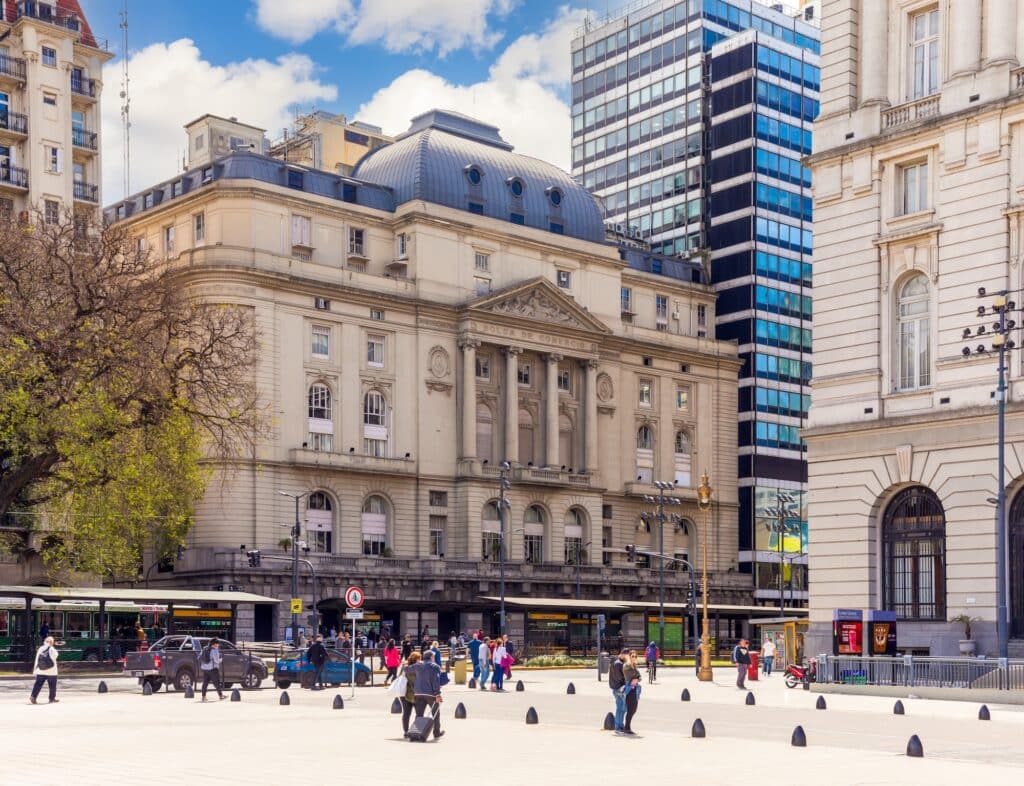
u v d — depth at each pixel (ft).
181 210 314.96
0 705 131.64
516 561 330.75
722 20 431.43
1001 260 161.68
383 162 344.28
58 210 267.59
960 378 164.25
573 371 357.41
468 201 338.75
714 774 75.10
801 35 455.22
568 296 348.79
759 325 399.44
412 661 96.68
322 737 96.89
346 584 300.81
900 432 169.78
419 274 325.01
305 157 372.99
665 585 361.51
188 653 159.22
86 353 161.07
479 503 328.29
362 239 325.83
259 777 72.59
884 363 173.78
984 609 159.43
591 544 350.43
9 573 246.68
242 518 290.56
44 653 133.08
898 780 72.59
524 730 104.22
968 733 104.32
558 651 288.30
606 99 457.68
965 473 162.81
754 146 403.34
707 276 408.67
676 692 168.14
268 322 299.17
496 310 333.83
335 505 309.63
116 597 200.23
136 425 167.22
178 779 71.46
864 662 155.43
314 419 307.78
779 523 396.37
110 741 93.15
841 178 180.86
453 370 331.77
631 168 444.55
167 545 277.23
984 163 164.35
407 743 92.63
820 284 182.50
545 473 339.98
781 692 165.68
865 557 172.96
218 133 366.43
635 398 373.61
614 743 93.61
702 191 418.31
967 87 166.81
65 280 165.99
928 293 171.12
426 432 325.01
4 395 159.63
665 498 351.87
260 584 289.33
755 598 386.73
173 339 175.63
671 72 433.89
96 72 287.28
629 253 390.83
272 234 306.55
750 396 396.78
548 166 367.86
